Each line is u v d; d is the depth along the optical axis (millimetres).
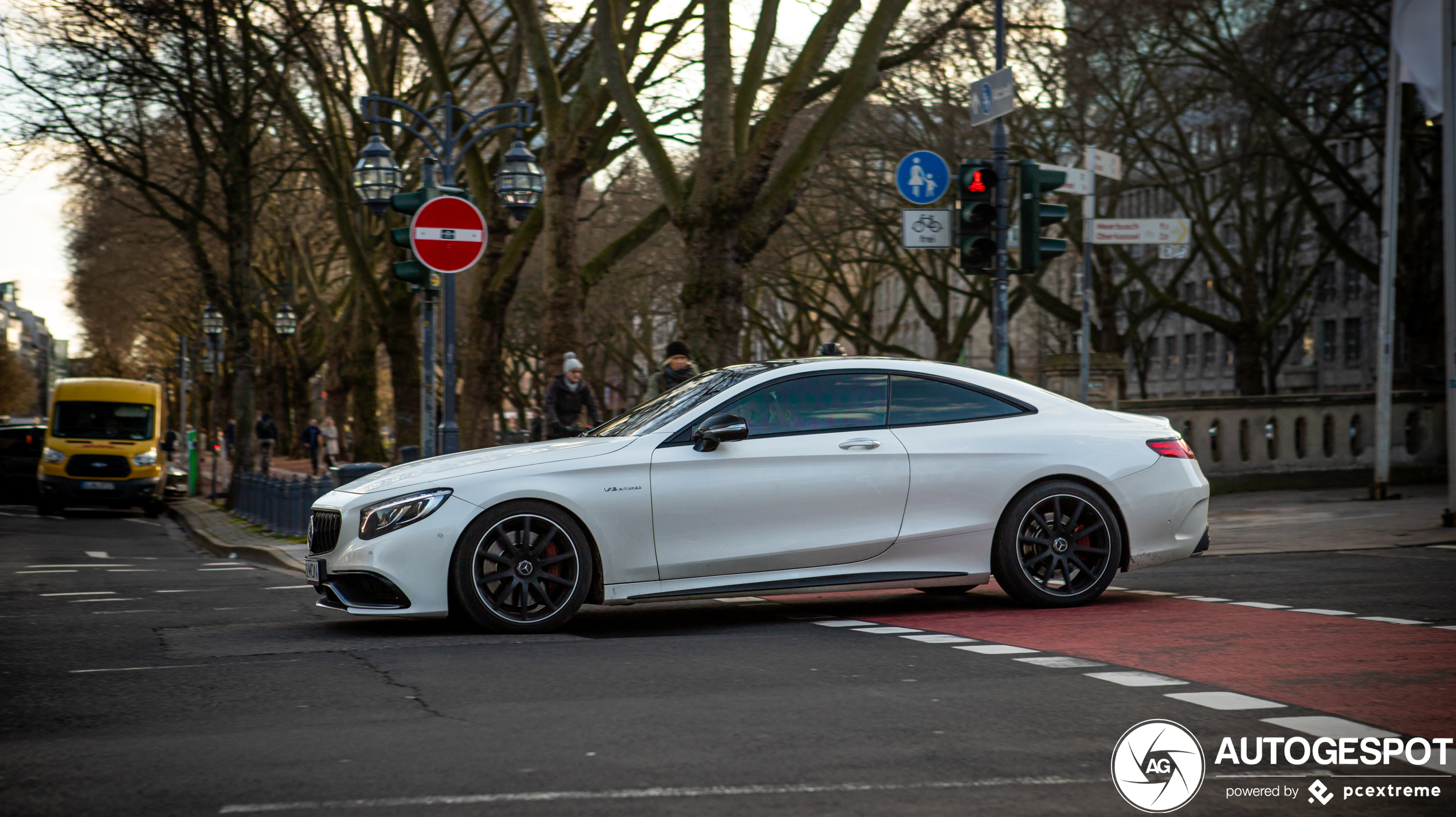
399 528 7012
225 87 26344
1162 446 8242
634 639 6988
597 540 7191
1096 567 8000
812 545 7473
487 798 3824
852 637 6980
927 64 23453
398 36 28734
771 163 16672
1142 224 13695
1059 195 32219
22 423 32750
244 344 27828
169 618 8312
